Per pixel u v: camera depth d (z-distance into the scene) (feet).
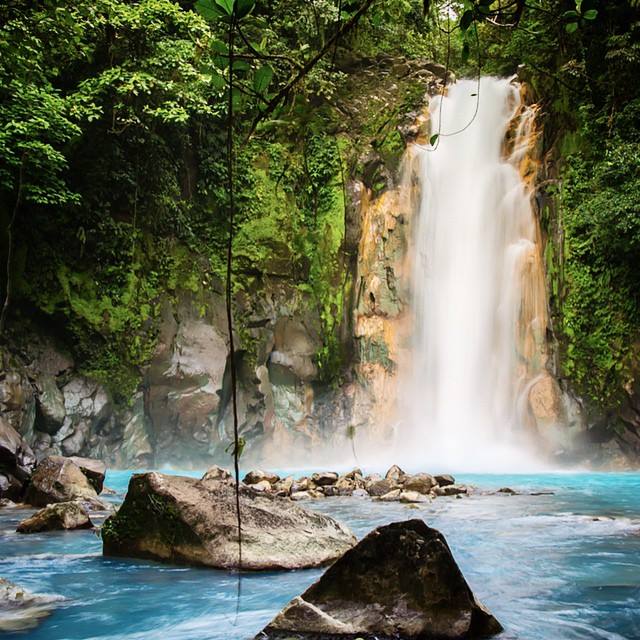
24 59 42.83
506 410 64.69
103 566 19.45
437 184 71.72
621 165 63.31
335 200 70.79
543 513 29.55
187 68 59.77
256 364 65.05
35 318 59.11
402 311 69.21
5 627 13.65
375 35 80.23
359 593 13.51
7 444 37.06
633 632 13.10
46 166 55.88
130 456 59.47
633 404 62.64
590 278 65.62
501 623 13.67
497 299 67.51
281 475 52.54
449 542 22.72
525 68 73.15
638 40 65.92
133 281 62.13
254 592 16.38
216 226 67.97
